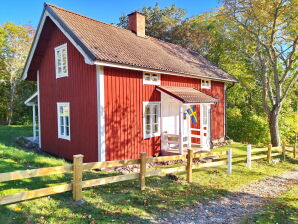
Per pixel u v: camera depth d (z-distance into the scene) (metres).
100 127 8.59
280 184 8.34
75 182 5.38
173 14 28.09
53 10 9.87
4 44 24.25
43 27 10.77
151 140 10.68
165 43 15.92
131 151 9.71
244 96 23.89
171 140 10.91
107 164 5.96
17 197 4.53
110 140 8.91
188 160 7.70
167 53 13.63
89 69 9.04
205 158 10.90
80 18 10.95
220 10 15.45
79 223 4.59
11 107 25.47
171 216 5.36
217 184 7.83
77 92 9.80
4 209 4.70
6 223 4.24
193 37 25.33
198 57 17.33
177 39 26.08
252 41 15.18
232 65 22.22
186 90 11.80
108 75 8.83
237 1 12.96
